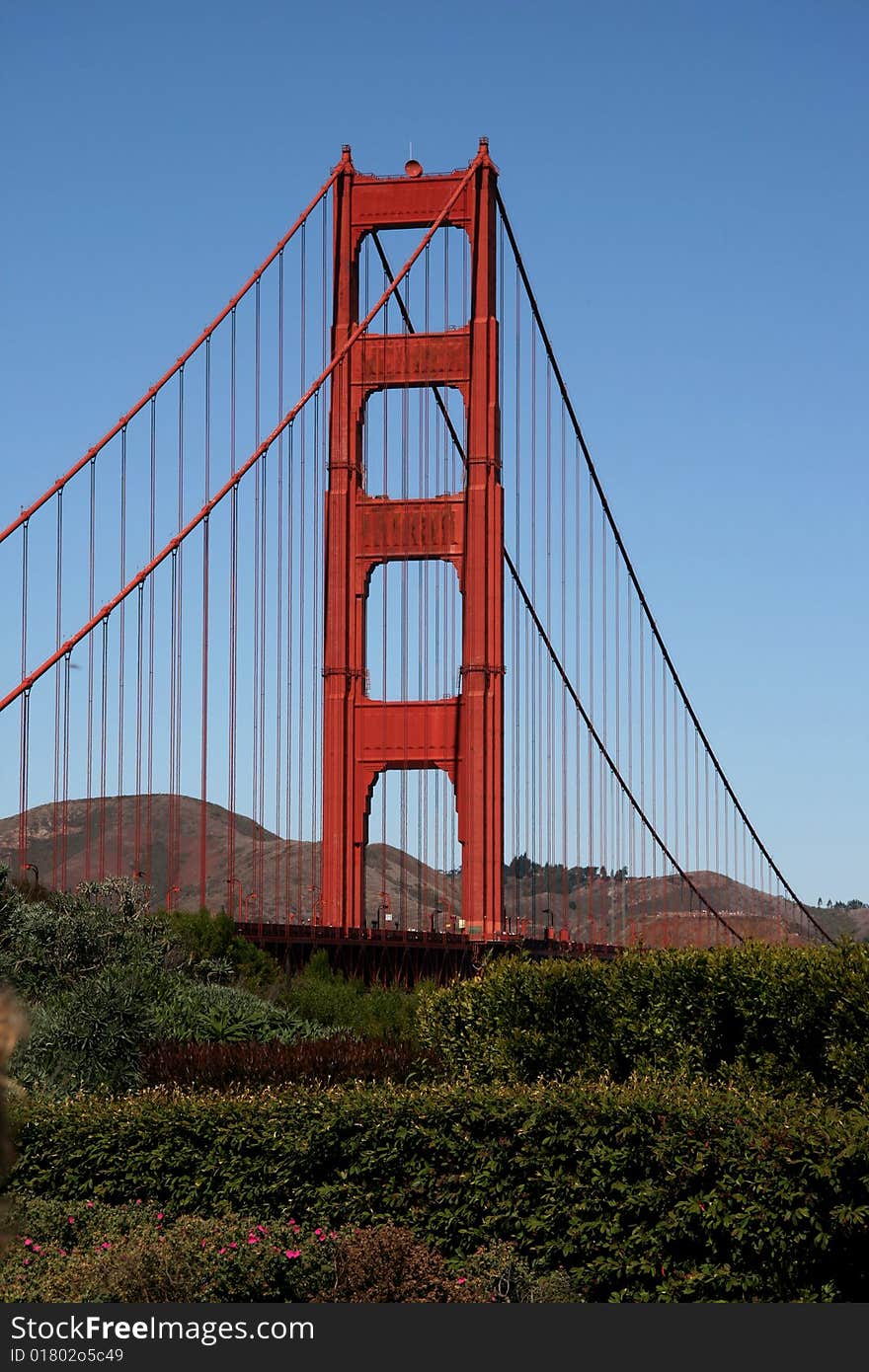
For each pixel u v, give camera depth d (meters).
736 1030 17.77
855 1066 15.90
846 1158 13.55
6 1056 6.41
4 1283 14.56
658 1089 15.74
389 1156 16.45
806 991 16.78
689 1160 14.57
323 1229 16.06
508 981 20.30
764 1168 14.01
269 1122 17.22
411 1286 14.18
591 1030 19.19
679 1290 14.33
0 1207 7.31
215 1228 15.79
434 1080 19.56
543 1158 15.61
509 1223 15.77
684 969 18.19
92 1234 16.61
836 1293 13.91
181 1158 17.45
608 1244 14.93
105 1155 17.83
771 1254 13.96
